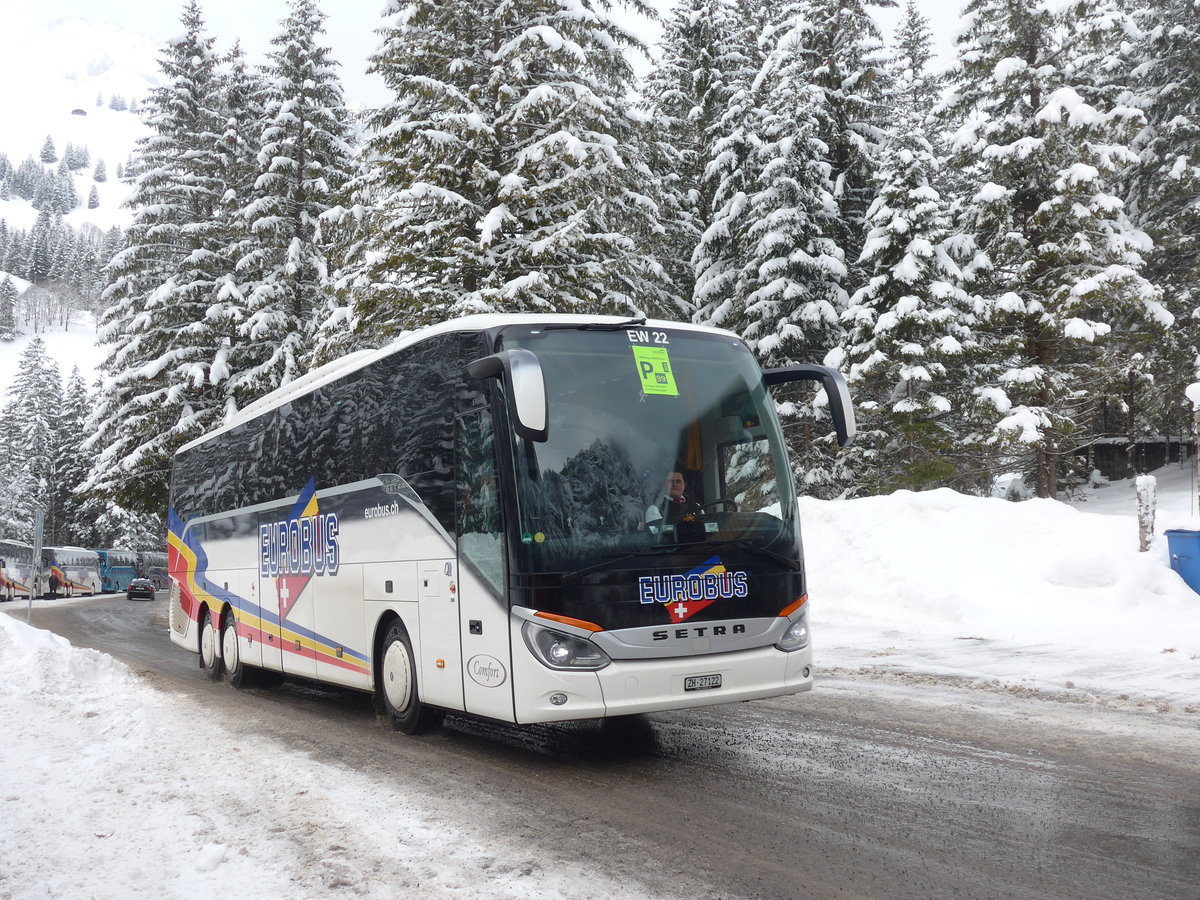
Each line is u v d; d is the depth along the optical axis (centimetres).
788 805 588
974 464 2873
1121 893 430
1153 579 1353
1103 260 2577
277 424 1211
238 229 3194
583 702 659
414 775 704
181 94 3481
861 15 3050
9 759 774
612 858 497
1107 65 2923
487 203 2144
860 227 3012
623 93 2547
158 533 7356
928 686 1009
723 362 780
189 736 880
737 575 715
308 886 469
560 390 716
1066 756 688
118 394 3209
